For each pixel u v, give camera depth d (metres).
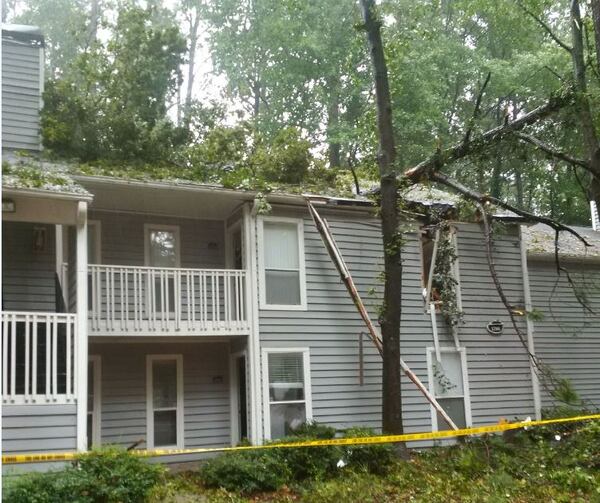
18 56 15.83
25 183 11.75
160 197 14.88
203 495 11.12
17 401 11.05
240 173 15.54
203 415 15.68
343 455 12.75
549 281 20.88
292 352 15.23
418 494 11.36
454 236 17.45
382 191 14.44
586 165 14.02
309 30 29.39
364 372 15.88
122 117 16.20
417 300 16.94
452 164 16.19
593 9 14.05
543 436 16.33
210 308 15.73
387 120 14.68
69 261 14.23
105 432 14.77
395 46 16.69
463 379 17.12
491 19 26.00
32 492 9.60
